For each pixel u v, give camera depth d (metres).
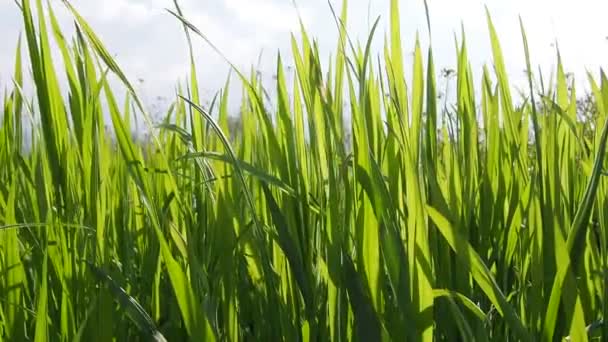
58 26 0.83
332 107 0.78
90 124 0.81
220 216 0.77
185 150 1.15
